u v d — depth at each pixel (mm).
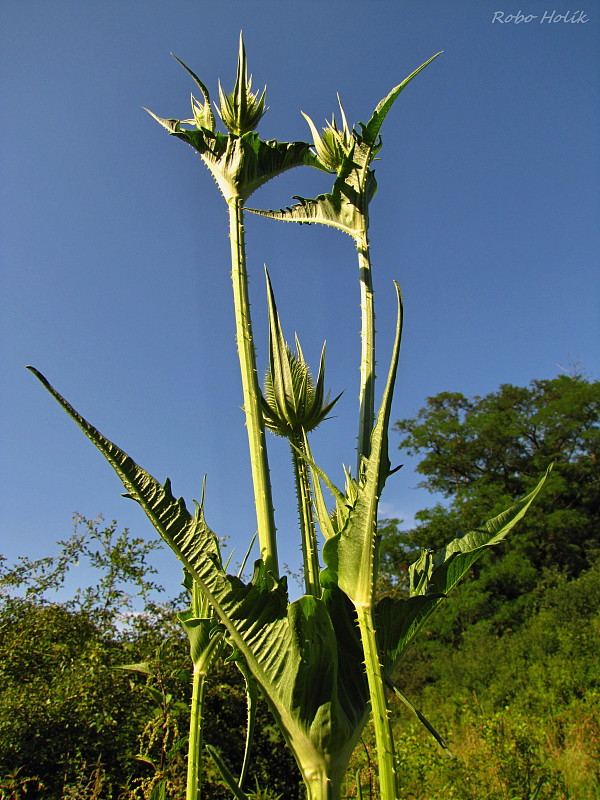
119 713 4582
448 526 33438
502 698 13258
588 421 37156
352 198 1883
